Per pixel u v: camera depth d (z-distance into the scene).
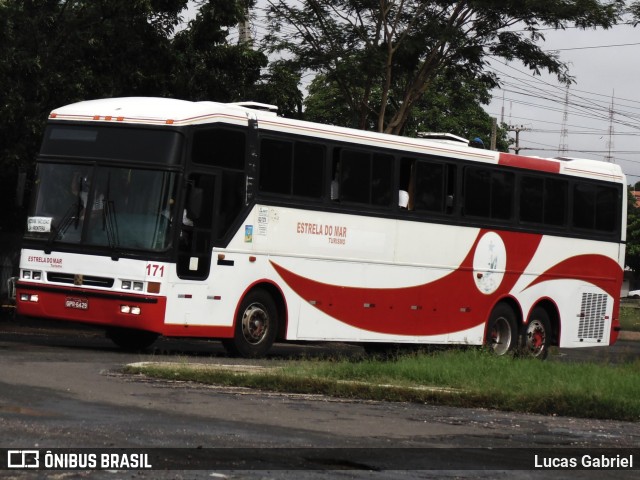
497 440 10.58
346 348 27.08
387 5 30.30
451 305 22.22
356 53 29.72
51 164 18.31
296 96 31.08
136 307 17.27
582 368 16.97
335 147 19.97
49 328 26.75
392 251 21.03
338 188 20.05
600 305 25.48
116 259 17.50
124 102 18.34
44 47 27.08
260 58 30.08
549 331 24.42
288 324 19.30
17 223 29.66
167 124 17.69
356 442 9.86
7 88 25.59
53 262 17.95
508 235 23.31
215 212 18.08
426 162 21.70
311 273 19.59
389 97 32.41
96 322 17.55
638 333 42.88
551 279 24.30
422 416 12.13
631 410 13.19
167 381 13.84
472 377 15.27
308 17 30.19
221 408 11.58
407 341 21.39
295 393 13.62
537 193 23.97
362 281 20.50
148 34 27.69
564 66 30.66
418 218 21.48
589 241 25.17
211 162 18.03
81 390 12.34
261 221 18.75
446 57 30.70
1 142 26.22
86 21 27.23
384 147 20.84
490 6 29.02
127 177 17.72
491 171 22.95
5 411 10.39
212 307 18.08
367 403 13.12
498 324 23.34
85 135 18.16
